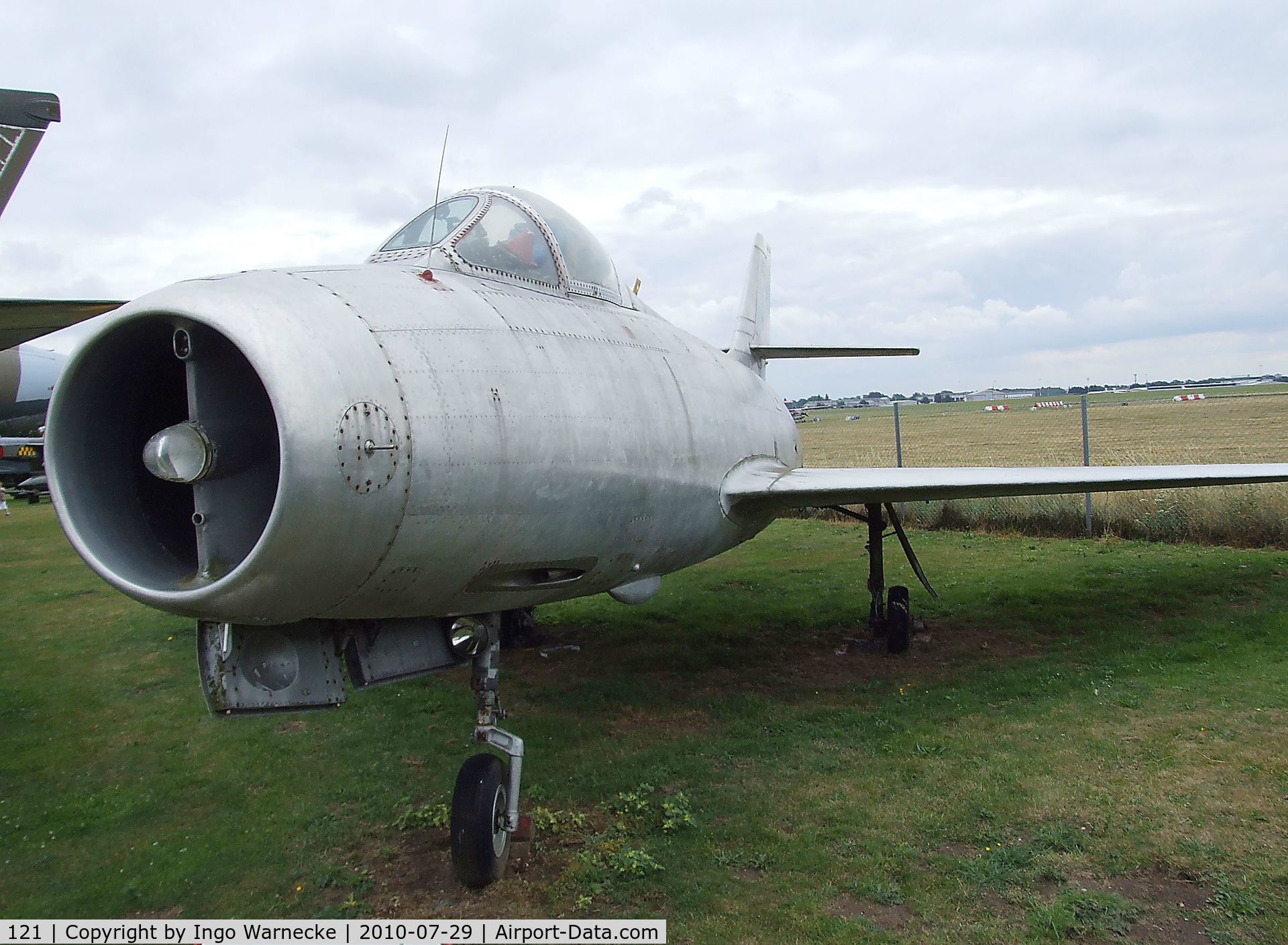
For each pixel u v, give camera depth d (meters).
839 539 14.68
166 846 4.51
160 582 3.24
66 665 8.26
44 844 4.59
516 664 7.68
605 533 4.40
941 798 4.57
